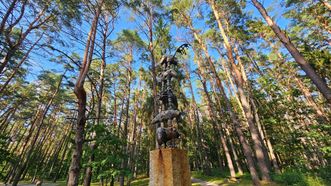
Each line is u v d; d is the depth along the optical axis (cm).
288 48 819
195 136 2756
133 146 1906
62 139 3042
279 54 1789
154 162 302
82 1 929
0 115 2342
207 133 3095
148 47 1255
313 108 1641
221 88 1462
